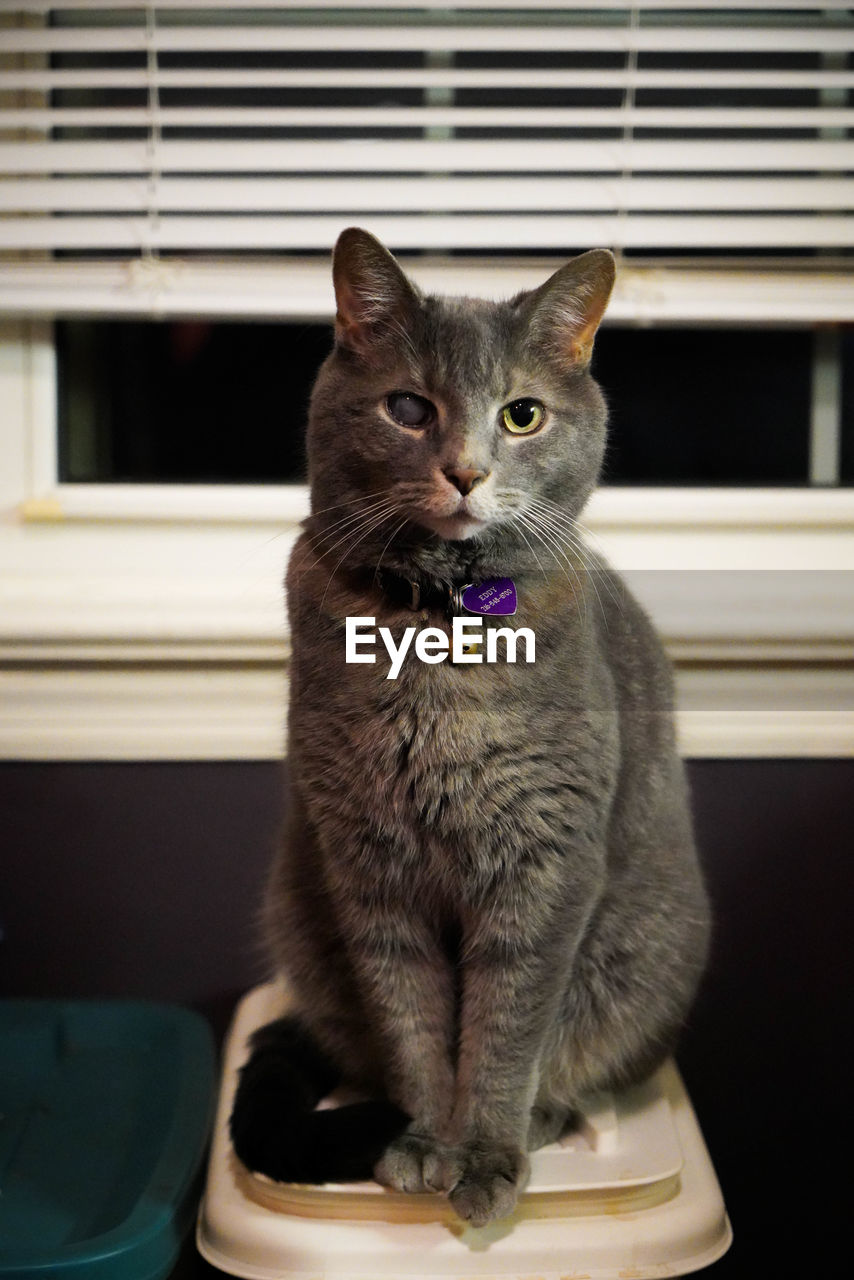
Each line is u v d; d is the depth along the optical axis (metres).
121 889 1.45
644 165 1.34
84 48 1.32
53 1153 1.13
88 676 1.39
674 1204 1.00
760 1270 1.48
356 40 1.32
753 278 1.37
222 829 1.44
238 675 1.39
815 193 1.35
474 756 1.00
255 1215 0.97
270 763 1.43
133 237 1.34
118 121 1.33
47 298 1.33
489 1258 0.95
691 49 1.32
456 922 1.09
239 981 1.47
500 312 1.03
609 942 1.13
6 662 1.38
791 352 1.60
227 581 1.43
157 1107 1.20
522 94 1.42
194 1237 1.15
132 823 1.44
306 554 1.07
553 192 1.35
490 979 1.05
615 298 1.35
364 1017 1.13
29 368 1.43
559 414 1.04
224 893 1.46
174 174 1.39
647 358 1.62
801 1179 1.48
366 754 1.02
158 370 1.65
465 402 0.99
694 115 1.34
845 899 1.46
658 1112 1.11
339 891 1.08
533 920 1.03
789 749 1.42
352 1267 0.95
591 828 1.02
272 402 1.67
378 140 1.37
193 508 1.44
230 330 1.65
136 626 1.36
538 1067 1.06
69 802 1.43
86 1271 0.94
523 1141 1.02
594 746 1.02
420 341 1.00
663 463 1.64
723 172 1.41
